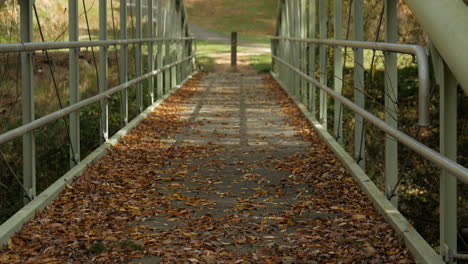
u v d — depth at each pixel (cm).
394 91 405
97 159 571
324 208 420
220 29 3641
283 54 1498
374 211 404
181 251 328
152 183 498
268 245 341
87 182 484
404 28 1146
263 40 3212
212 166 575
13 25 730
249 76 1828
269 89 1410
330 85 1339
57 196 438
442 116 279
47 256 318
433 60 281
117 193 460
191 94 1302
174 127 825
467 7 252
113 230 368
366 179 470
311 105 898
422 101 274
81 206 417
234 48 2189
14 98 742
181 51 1628
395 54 403
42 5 865
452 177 288
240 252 331
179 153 637
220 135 760
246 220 395
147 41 980
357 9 525
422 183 1012
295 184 497
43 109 931
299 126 827
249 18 3916
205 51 2623
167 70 1255
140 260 316
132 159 596
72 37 534
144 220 392
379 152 1173
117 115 1150
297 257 321
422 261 298
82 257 317
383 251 326
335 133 665
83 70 1086
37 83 930
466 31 238
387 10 407
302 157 607
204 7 4166
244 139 730
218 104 1112
